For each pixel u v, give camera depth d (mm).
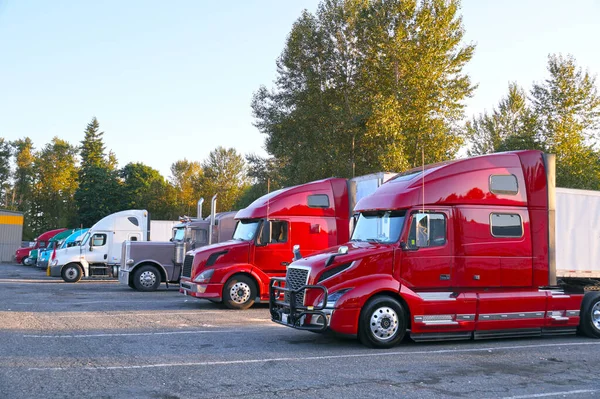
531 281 10781
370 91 38969
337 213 15977
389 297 9859
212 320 12891
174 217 85062
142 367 7824
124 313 14086
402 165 33562
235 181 89000
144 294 19703
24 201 99500
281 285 10781
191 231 20828
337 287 9625
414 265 10023
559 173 43562
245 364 8133
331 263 9742
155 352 8961
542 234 10945
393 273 9922
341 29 40625
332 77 41062
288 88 43125
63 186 98750
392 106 35312
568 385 7188
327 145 38531
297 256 11164
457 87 37469
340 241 15898
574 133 44625
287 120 42750
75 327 11555
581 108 45625
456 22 37375
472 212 10500
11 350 8945
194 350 9180
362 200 11477
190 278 15500
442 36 36812
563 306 10961
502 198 10750
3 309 14500
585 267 11414
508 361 8703
